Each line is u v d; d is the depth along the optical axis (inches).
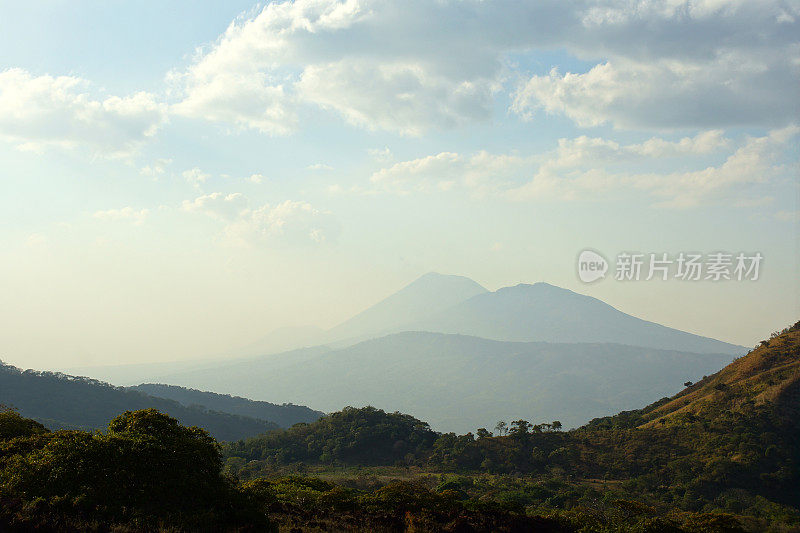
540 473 3095.5
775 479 2546.8
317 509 869.8
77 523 563.5
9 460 666.8
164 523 609.6
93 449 661.9
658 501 2468.0
